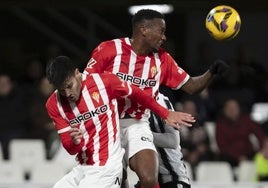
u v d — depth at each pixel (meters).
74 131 20.48
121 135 21.95
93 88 20.86
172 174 23.33
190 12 50.94
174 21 52.31
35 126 40.25
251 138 42.56
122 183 22.31
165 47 45.47
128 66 21.56
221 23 21.00
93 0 44.38
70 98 20.69
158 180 23.45
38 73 46.75
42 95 40.78
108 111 20.98
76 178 21.30
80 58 48.81
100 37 51.81
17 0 43.72
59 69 20.28
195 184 34.38
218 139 40.41
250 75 47.19
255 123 40.62
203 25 51.94
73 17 52.81
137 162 21.30
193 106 39.06
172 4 42.69
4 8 47.41
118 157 21.03
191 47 52.00
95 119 20.92
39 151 38.72
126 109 21.92
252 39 51.91
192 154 38.94
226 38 21.23
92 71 21.55
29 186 34.53
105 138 20.98
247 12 46.91
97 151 21.00
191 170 37.44
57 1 44.31
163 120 22.05
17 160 38.75
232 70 46.91
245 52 47.62
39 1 44.03
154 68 21.70
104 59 21.59
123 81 21.06
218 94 46.03
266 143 38.38
